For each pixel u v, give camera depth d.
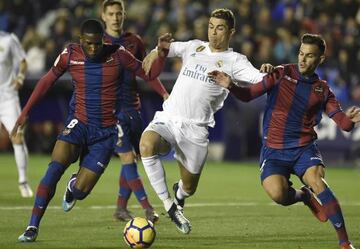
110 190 36.06
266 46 52.56
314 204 23.12
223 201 33.00
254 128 52.38
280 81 21.66
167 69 53.44
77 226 25.30
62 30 57.12
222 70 23.47
